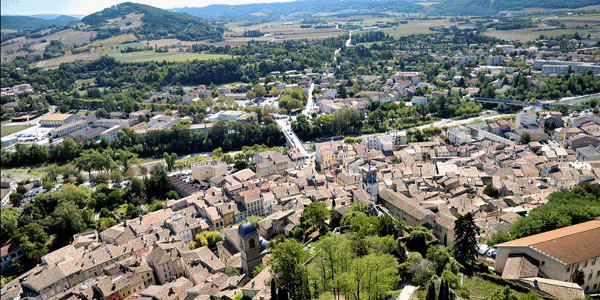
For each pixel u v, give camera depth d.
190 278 199.38
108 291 189.88
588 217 180.62
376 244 167.38
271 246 196.38
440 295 124.62
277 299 135.38
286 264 143.00
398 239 178.50
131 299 194.00
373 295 134.38
